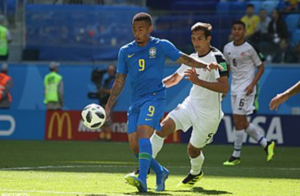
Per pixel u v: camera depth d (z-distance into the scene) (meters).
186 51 83.31
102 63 81.62
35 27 84.81
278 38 80.12
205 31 30.44
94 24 84.44
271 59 79.88
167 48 28.53
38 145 65.88
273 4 83.50
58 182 31.45
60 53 84.19
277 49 79.94
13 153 54.91
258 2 84.44
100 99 76.81
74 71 80.81
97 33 84.31
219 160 50.44
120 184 30.91
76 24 84.56
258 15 80.88
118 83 29.14
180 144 70.25
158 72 28.59
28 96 81.50
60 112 74.75
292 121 68.94
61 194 26.20
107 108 29.17
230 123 70.12
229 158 51.62
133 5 85.56
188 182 30.92
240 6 85.12
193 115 31.00
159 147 30.94
